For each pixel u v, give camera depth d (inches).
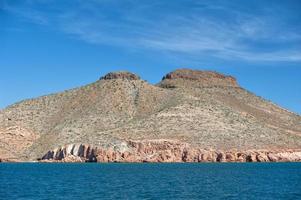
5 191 3420.3
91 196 3088.1
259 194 3203.7
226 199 2942.9
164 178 4621.1
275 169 6161.4
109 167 6732.3
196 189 3521.2
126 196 3085.6
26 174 5334.6
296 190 3467.0
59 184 3993.6
